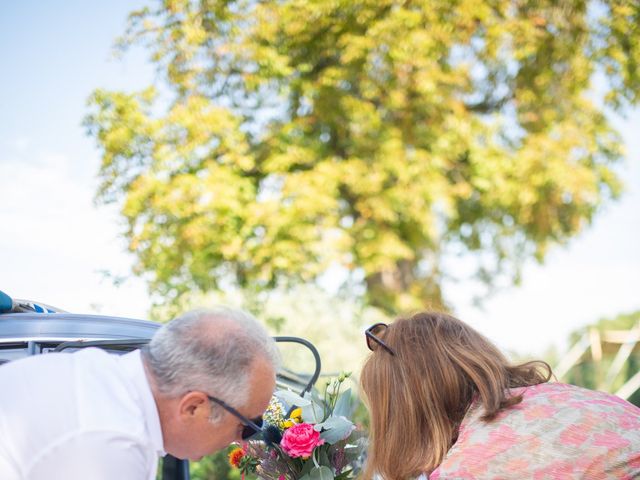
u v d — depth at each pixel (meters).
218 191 9.08
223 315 1.71
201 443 1.70
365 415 3.27
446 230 11.72
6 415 1.58
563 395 1.81
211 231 9.10
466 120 10.04
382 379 1.92
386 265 10.07
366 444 2.18
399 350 1.93
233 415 1.67
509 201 10.68
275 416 2.11
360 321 7.06
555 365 9.12
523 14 9.98
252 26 9.58
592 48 10.17
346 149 10.40
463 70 9.96
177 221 8.99
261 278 9.34
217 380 1.64
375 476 2.08
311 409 2.13
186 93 9.37
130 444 1.57
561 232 11.75
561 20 9.96
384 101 9.94
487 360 1.88
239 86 9.63
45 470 1.53
